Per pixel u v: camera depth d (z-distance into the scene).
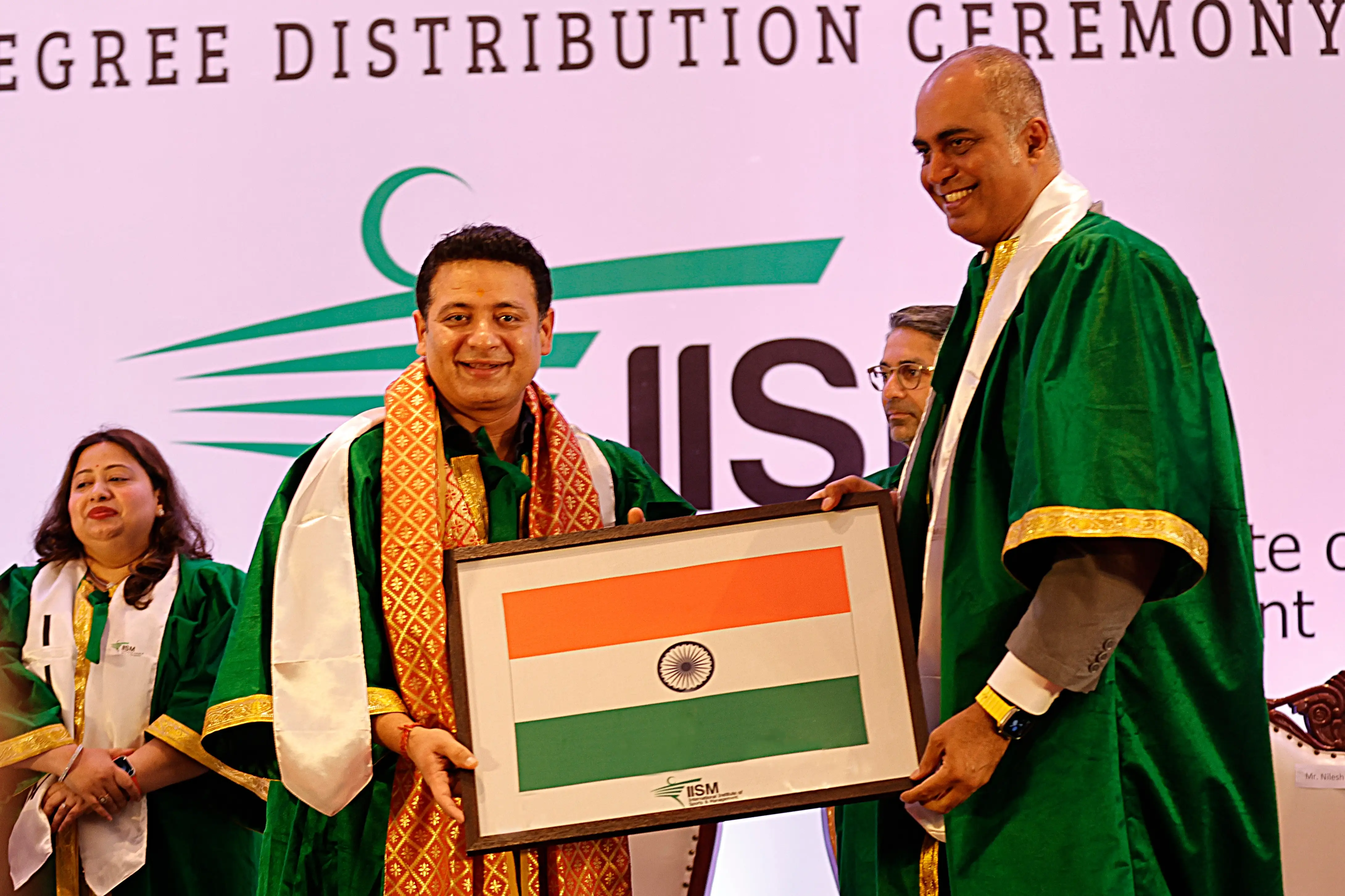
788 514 2.81
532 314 3.03
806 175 5.25
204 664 4.51
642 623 2.76
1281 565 5.05
